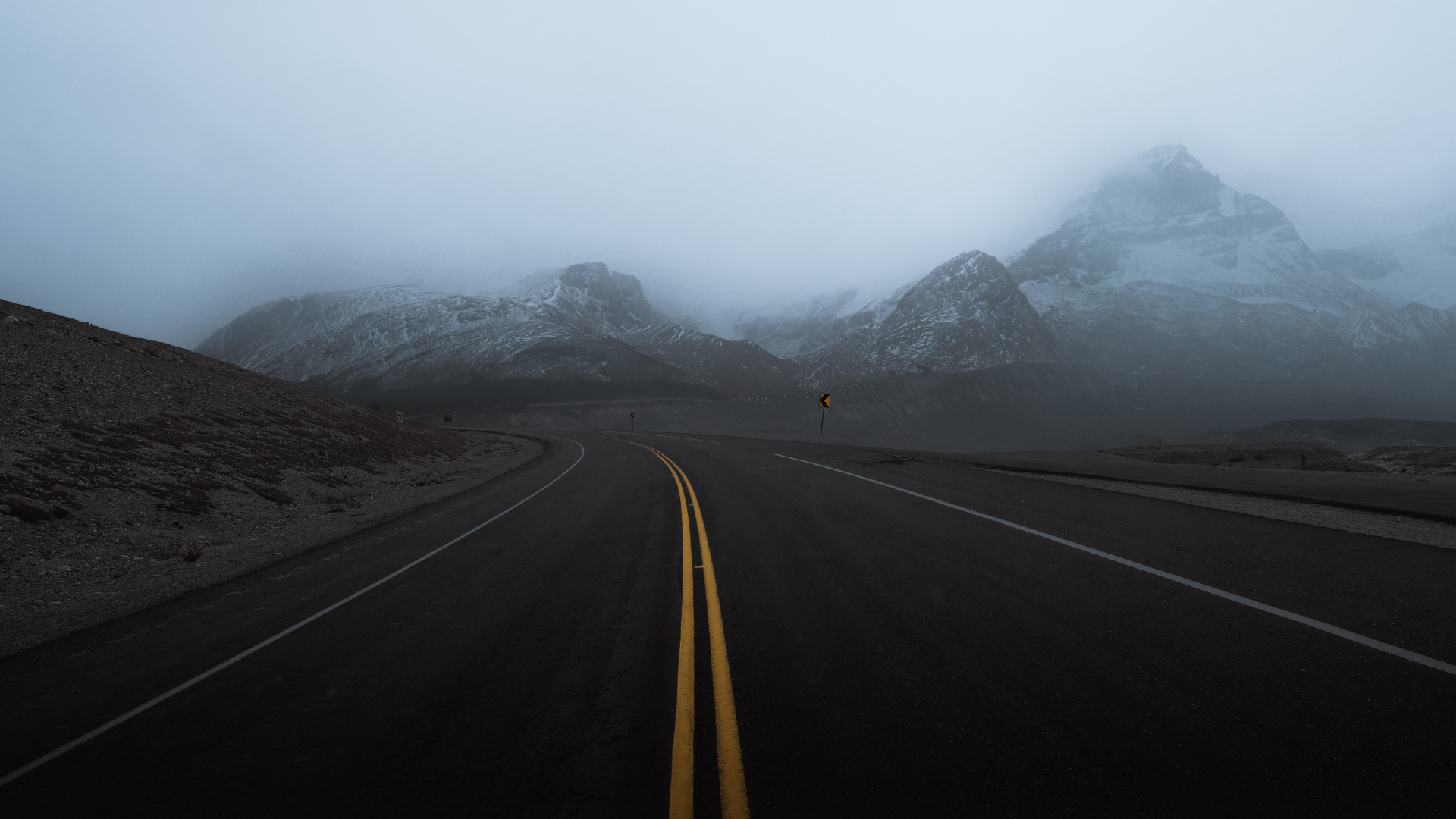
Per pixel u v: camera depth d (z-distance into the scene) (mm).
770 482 14398
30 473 10453
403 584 6680
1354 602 4281
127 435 13992
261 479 14375
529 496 14703
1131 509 8578
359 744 3141
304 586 6867
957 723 2934
